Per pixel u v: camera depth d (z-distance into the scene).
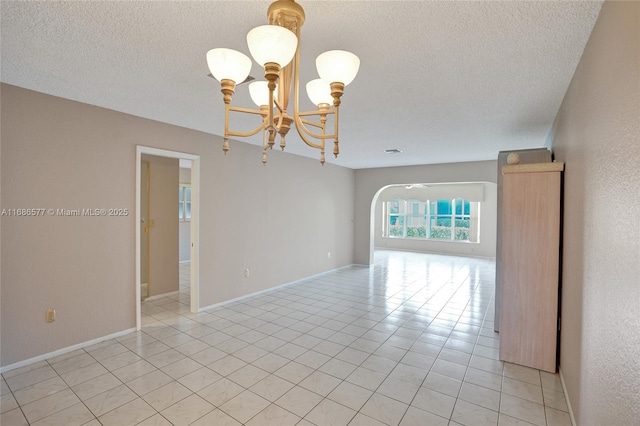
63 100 2.90
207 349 3.09
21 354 2.70
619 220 1.26
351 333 3.52
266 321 3.88
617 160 1.28
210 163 4.26
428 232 10.80
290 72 1.58
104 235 3.22
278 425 2.01
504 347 2.87
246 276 4.84
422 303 4.67
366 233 7.59
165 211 5.11
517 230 2.81
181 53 2.03
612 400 1.32
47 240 2.83
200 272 4.18
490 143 4.55
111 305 3.30
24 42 1.89
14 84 2.59
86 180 3.07
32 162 2.73
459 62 2.10
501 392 2.39
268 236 5.23
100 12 1.58
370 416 2.11
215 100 2.93
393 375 2.63
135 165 3.44
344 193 7.31
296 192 5.83
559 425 2.03
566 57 2.00
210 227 4.29
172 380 2.53
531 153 3.43
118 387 2.42
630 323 1.14
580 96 2.01
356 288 5.54
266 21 1.67
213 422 2.04
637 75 1.07
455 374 2.65
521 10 1.53
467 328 3.68
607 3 1.41
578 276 2.00
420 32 1.74
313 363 2.83
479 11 1.54
